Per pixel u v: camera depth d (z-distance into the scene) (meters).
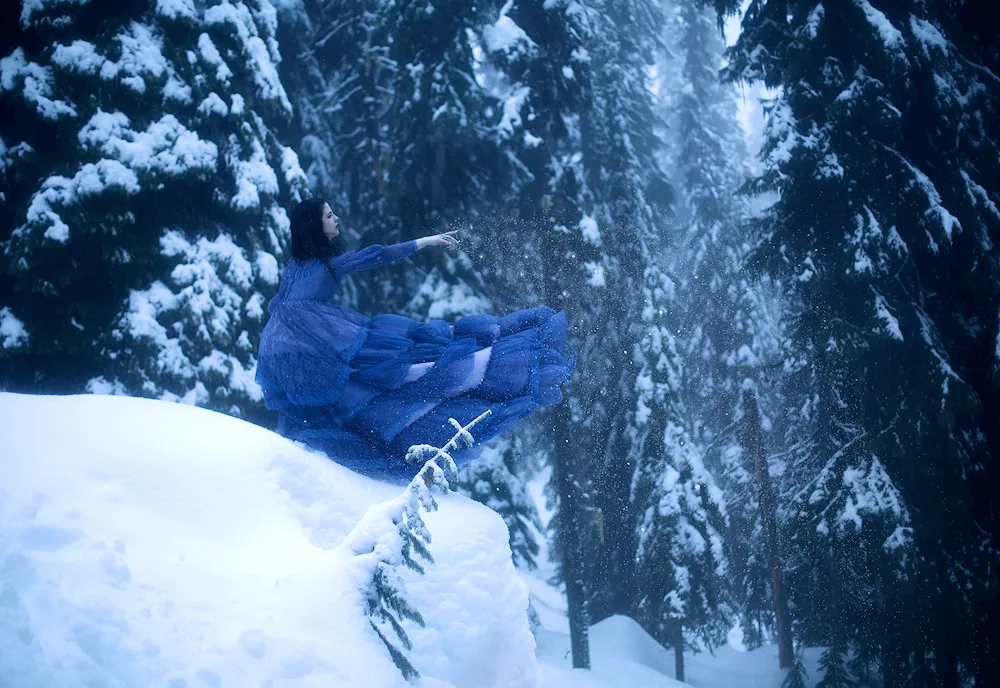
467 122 16.53
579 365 18.55
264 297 14.06
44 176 12.78
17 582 2.86
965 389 13.43
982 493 14.34
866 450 14.32
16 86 12.70
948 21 15.11
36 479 3.41
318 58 21.55
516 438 18.92
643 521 19.03
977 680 13.72
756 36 15.77
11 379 12.97
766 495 19.58
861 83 13.96
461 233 17.36
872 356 14.26
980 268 13.86
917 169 14.16
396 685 3.39
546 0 18.02
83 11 13.09
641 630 20.27
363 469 4.48
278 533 3.78
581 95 18.25
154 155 12.93
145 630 2.94
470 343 4.84
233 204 13.69
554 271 17.45
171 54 13.68
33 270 12.28
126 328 12.66
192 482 3.74
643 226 21.47
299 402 4.55
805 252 15.06
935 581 13.54
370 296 18.84
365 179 20.45
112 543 3.22
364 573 3.58
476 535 4.22
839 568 14.96
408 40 16.94
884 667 14.61
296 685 3.06
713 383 22.97
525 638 4.29
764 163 14.89
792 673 17.16
